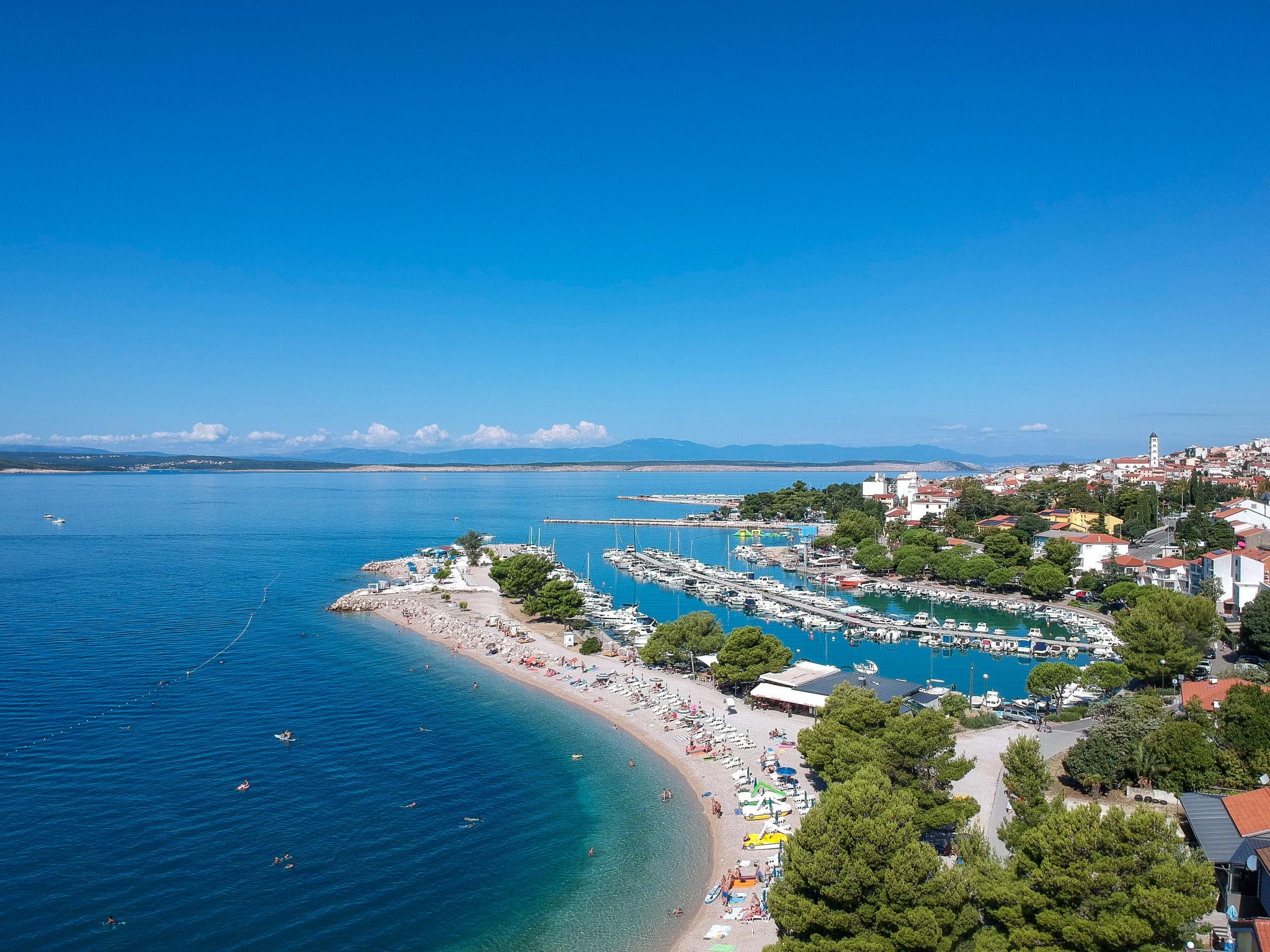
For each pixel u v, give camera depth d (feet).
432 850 285.02
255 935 234.38
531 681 488.44
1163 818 180.96
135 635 581.94
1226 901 213.46
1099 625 627.87
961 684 496.64
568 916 246.68
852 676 452.35
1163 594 497.46
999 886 187.83
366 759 363.56
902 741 269.64
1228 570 571.28
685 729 400.88
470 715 425.69
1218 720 298.35
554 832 299.79
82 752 360.07
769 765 351.05
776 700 426.51
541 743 386.32
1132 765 291.79
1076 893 175.42
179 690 453.99
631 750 378.32
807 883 193.47
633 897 257.14
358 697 451.94
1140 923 166.61
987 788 310.45
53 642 554.05
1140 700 338.13
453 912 248.32
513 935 237.25
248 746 373.61
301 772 346.33
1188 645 448.65
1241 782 267.39
